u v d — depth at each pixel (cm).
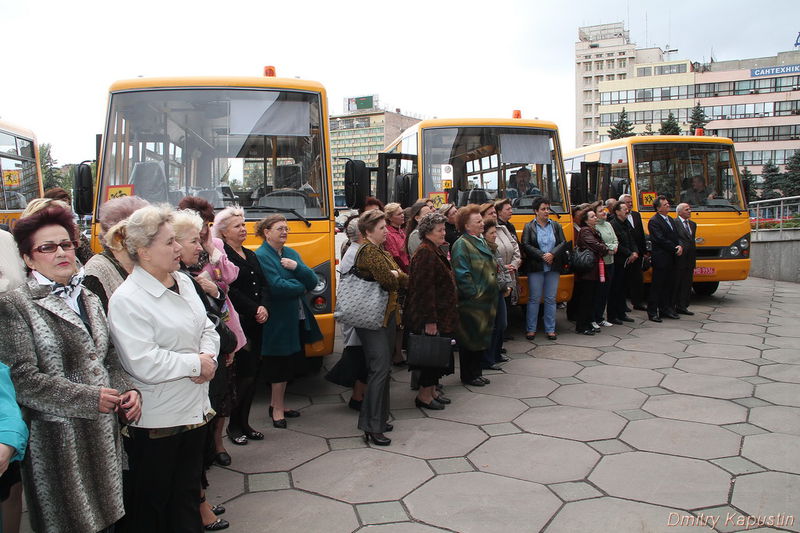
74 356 258
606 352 740
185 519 288
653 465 416
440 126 838
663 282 933
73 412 246
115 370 273
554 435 477
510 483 395
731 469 407
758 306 1071
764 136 9200
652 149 1073
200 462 295
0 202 1088
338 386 636
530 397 574
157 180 553
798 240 1470
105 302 288
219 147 564
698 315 982
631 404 545
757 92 9225
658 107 9750
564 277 841
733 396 561
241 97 572
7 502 298
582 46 12075
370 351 470
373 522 349
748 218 1062
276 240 482
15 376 241
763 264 1619
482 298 588
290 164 573
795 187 6166
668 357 709
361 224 470
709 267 1038
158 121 560
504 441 467
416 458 439
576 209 859
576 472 409
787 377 619
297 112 579
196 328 287
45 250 255
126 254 305
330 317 561
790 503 360
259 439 479
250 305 437
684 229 954
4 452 212
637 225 938
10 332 243
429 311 500
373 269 455
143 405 275
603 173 1078
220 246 429
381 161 855
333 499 378
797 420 496
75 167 531
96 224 537
